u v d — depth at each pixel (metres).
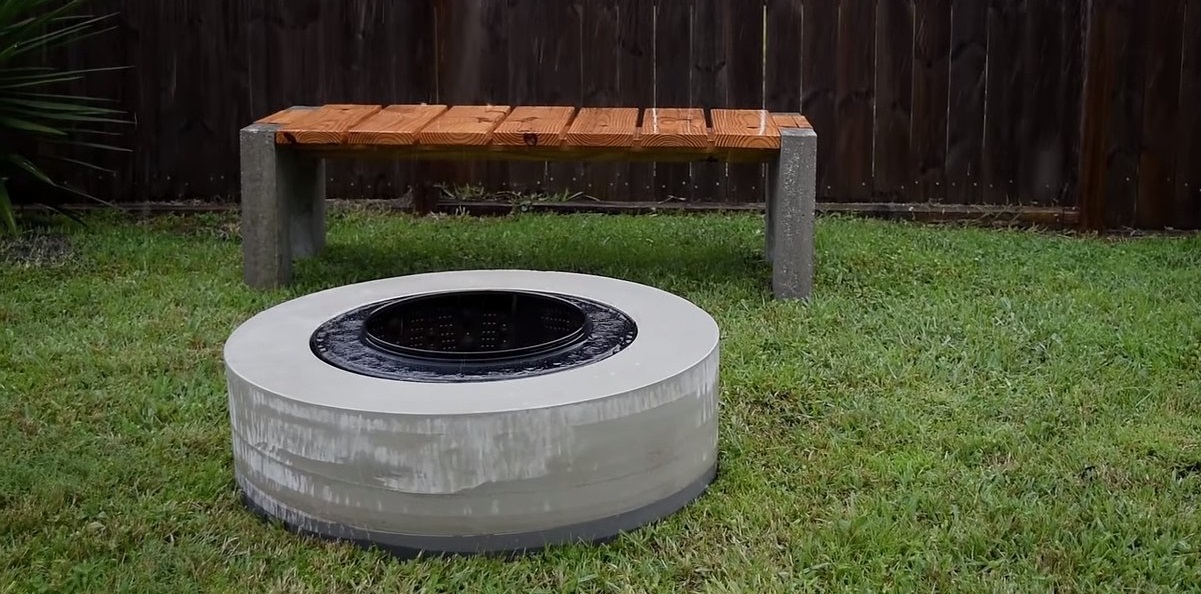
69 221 5.70
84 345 3.71
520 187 6.10
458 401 2.34
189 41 5.91
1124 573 2.33
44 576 2.30
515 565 2.33
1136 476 2.77
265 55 5.94
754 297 4.29
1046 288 4.47
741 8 5.81
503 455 2.32
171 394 3.33
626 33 5.87
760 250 5.07
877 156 5.92
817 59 5.84
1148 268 4.90
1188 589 2.30
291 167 4.55
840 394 3.33
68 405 3.21
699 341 2.73
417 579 2.29
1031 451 2.92
